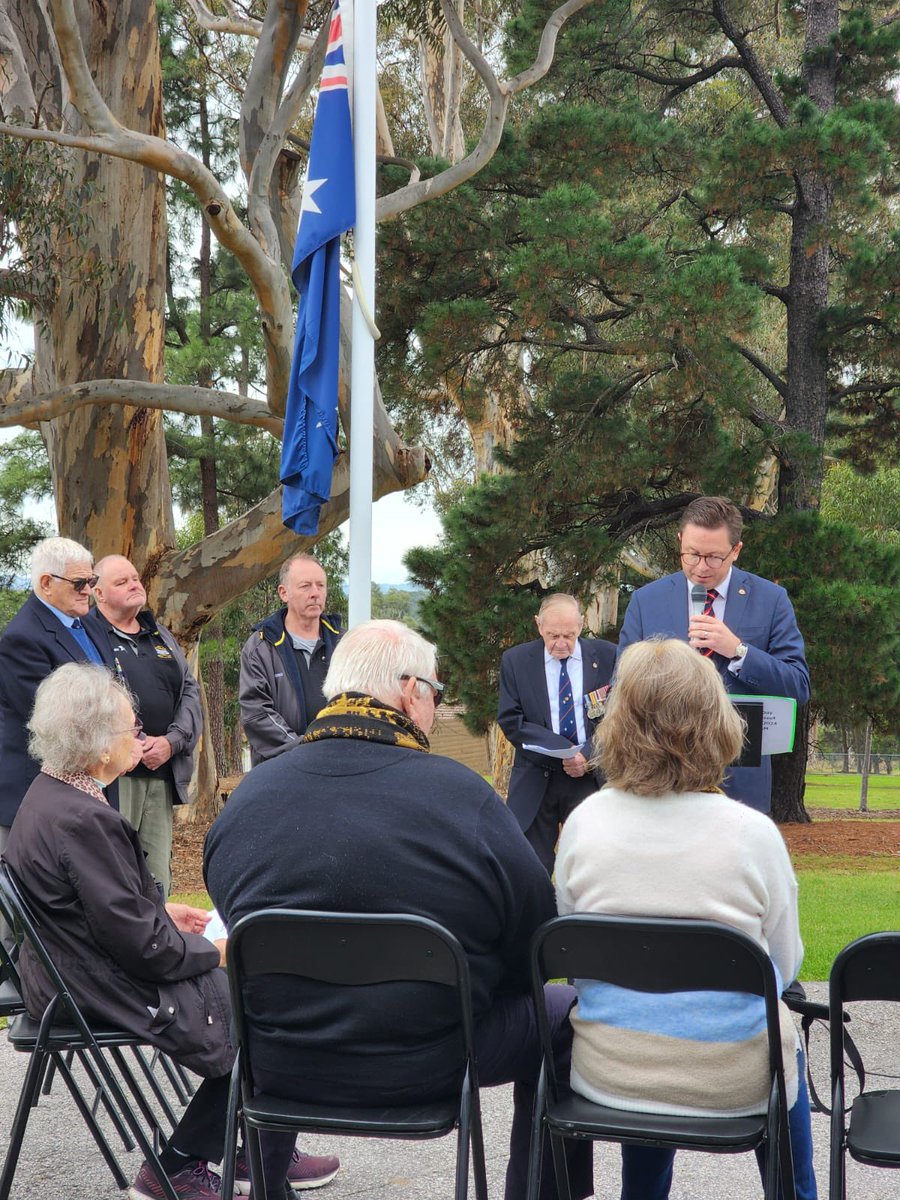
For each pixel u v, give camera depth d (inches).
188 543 1017.5
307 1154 134.2
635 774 89.7
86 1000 108.7
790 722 135.3
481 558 532.1
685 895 87.3
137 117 366.0
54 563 186.9
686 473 532.7
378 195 522.9
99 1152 134.0
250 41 641.6
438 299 539.2
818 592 458.9
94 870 107.7
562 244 461.4
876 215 589.9
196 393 343.0
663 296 454.6
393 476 364.5
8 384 428.1
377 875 88.4
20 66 354.0
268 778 94.0
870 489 866.8
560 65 571.5
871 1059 161.8
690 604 162.4
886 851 498.3
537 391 590.9
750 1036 87.7
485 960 92.5
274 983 90.4
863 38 538.0
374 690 95.7
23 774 183.8
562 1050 102.6
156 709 202.1
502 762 762.2
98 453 374.9
